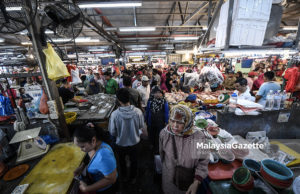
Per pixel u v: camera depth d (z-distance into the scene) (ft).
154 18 21.26
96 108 9.95
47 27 5.71
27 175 4.14
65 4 5.99
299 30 5.21
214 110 9.17
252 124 5.84
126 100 5.84
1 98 6.31
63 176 4.10
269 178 3.34
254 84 13.60
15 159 5.10
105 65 33.73
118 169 7.94
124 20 21.59
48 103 6.01
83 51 32.14
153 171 7.69
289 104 6.43
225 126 5.74
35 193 3.58
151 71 17.35
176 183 4.01
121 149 6.28
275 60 20.17
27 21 5.25
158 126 7.95
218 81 8.58
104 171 3.60
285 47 5.35
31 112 6.23
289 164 4.27
